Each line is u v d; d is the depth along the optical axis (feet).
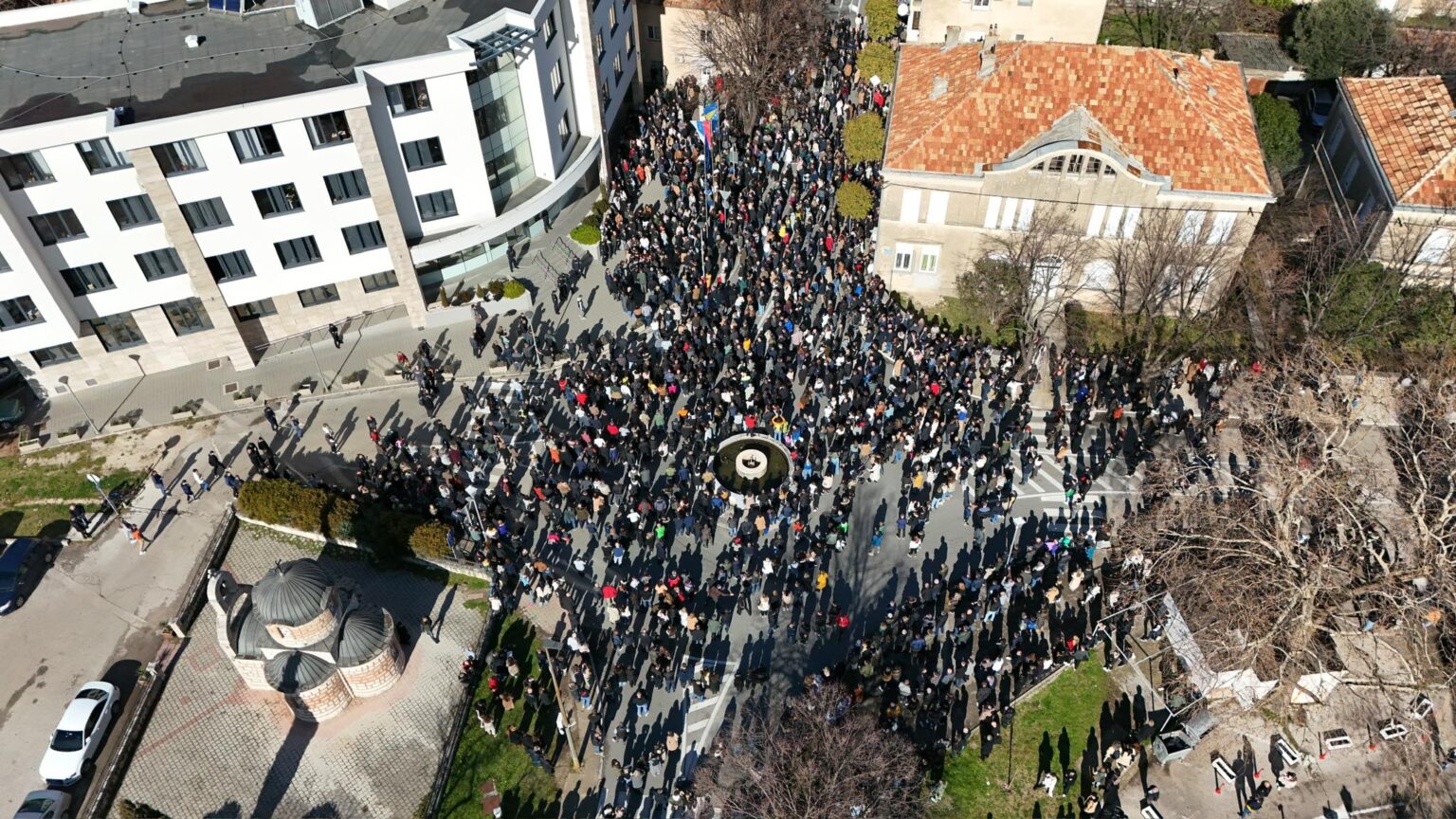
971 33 237.45
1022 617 150.71
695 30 255.29
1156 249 176.76
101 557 162.40
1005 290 188.14
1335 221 194.49
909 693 138.00
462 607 153.99
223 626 135.33
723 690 143.64
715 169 231.30
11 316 171.32
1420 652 138.62
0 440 181.37
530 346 195.11
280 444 179.83
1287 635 131.44
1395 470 159.84
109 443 180.55
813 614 152.46
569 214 224.33
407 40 179.93
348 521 159.94
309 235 181.78
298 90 166.30
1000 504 164.25
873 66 245.65
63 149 158.10
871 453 168.66
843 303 197.26
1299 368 155.53
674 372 183.62
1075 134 178.50
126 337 187.32
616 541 160.97
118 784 134.10
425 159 186.50
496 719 140.46
